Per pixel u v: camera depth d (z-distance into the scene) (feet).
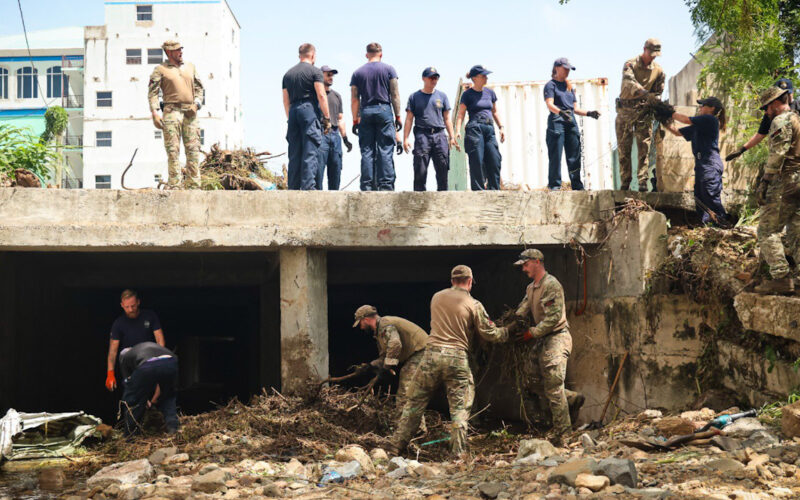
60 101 125.39
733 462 13.83
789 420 15.62
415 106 27.86
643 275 22.79
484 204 25.31
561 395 20.75
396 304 48.67
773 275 18.84
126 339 23.66
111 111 120.06
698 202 25.44
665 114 26.89
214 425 21.93
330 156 30.09
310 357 24.27
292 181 26.73
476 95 28.30
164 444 21.04
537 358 21.77
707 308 21.89
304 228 24.48
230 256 31.96
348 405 23.39
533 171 36.52
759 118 28.91
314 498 14.23
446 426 21.93
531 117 36.81
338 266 37.27
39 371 31.63
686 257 22.54
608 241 24.94
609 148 35.99
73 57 125.08
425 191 25.18
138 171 119.96
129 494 14.75
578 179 28.27
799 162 18.49
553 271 29.27
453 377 19.34
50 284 33.65
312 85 26.08
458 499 13.46
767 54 27.78
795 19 29.12
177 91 26.08
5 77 124.77
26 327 29.84
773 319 18.26
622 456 15.90
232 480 15.97
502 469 16.16
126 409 21.94
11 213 23.61
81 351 38.73
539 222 25.45
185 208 24.20
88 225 23.79
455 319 19.44
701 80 29.71
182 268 36.35
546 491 13.41
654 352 22.34
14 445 21.12
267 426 21.54
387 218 24.86
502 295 32.73
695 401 21.62
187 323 58.03
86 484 16.70
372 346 52.60
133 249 24.56
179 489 14.79
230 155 31.68
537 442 17.79
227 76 124.16
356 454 18.03
